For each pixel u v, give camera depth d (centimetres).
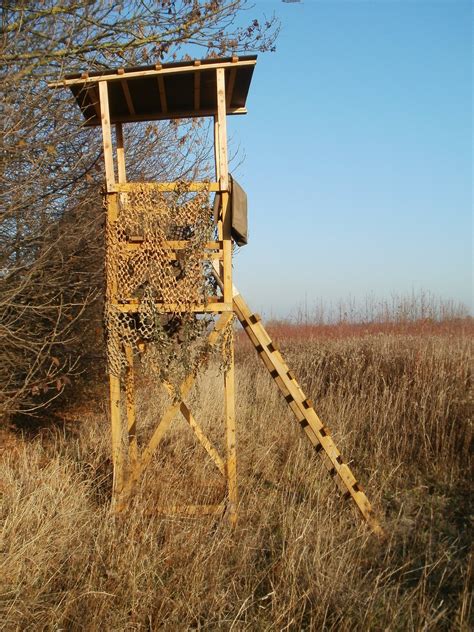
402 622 311
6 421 668
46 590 323
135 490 434
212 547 362
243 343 1469
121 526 393
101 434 632
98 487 482
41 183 508
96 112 507
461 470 562
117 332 420
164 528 394
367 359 912
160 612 305
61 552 352
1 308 512
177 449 559
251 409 756
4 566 325
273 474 550
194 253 413
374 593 323
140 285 417
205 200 416
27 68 502
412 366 788
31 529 367
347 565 356
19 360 562
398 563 384
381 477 547
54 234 587
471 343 887
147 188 420
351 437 666
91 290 671
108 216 423
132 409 471
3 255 542
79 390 800
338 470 447
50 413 763
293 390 456
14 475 477
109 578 330
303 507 449
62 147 614
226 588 342
